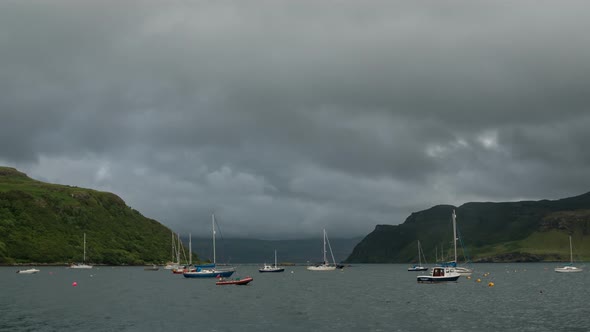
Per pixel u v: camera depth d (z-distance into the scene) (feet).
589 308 279.49
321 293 403.13
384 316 249.96
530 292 398.83
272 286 500.33
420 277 532.32
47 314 260.21
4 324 225.56
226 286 485.97
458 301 324.39
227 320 237.45
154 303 315.99
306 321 233.96
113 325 222.48
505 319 236.02
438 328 211.82
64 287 465.47
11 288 451.53
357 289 452.35
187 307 292.61
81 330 209.36
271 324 225.35
